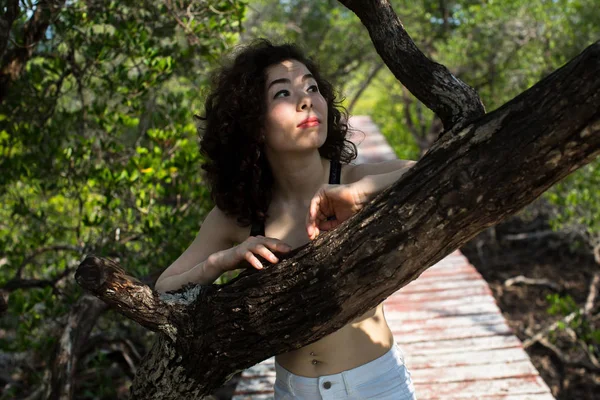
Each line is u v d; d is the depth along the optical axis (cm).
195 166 403
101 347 513
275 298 165
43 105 388
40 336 417
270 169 197
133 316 175
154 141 404
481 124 136
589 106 121
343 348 190
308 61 207
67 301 388
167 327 177
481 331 462
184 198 430
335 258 155
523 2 927
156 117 415
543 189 133
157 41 386
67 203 477
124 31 359
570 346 687
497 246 985
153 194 400
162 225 396
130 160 386
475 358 419
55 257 477
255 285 167
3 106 377
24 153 404
